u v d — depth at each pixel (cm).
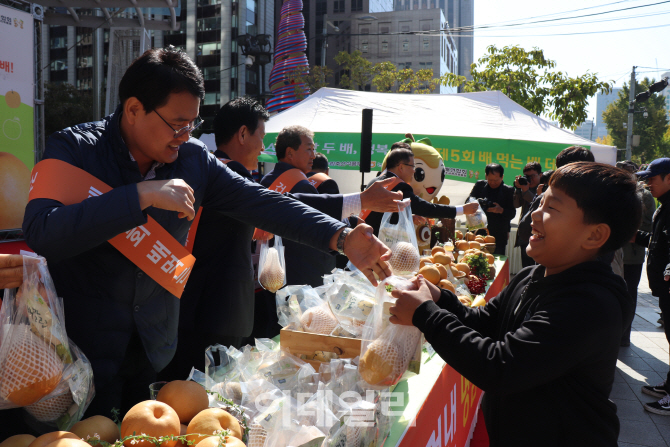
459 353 120
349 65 2827
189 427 108
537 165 681
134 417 102
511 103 761
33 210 119
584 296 117
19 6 435
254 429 114
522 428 126
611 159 658
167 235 137
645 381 433
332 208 212
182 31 4159
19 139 432
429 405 152
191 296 208
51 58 3606
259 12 4275
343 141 673
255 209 163
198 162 156
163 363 147
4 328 103
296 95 2455
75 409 113
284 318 182
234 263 209
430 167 478
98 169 132
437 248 348
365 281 195
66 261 133
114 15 752
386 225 227
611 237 122
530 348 114
